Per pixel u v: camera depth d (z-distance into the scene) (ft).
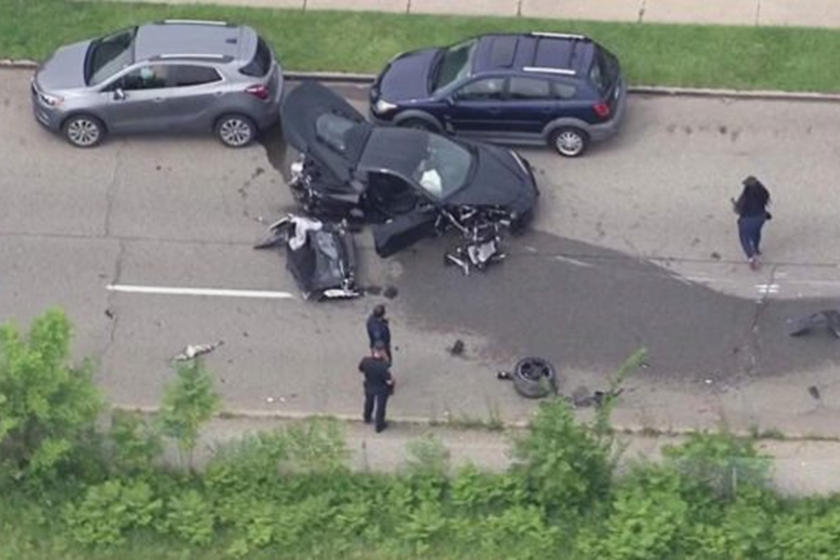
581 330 144.77
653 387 141.08
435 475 131.13
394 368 142.00
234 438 134.21
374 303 146.51
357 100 162.30
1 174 155.84
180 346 143.54
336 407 139.44
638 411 139.23
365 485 130.93
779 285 147.74
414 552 127.44
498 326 144.97
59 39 166.20
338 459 131.64
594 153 157.89
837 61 164.25
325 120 152.87
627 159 157.48
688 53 164.96
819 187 155.22
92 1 168.86
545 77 153.89
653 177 155.94
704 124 160.56
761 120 160.76
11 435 128.36
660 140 159.12
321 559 127.03
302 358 142.92
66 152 157.89
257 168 156.87
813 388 141.08
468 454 134.41
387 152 150.10
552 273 148.56
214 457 132.98
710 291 147.33
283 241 150.51
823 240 151.23
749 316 145.59
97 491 129.08
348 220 151.12
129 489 129.49
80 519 128.47
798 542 126.11
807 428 138.00
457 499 129.59
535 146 157.79
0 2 168.86
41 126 159.43
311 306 146.41
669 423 138.31
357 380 141.38
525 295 147.02
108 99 155.43
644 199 154.10
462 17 167.63
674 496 128.16
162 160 157.28
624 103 158.51
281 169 156.87
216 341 143.95
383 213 150.71
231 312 145.89
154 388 140.77
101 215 152.87
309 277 146.51
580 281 147.95
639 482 129.80
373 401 135.44
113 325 144.97
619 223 152.15
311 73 163.84
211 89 155.22
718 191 154.81
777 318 145.38
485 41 157.58
